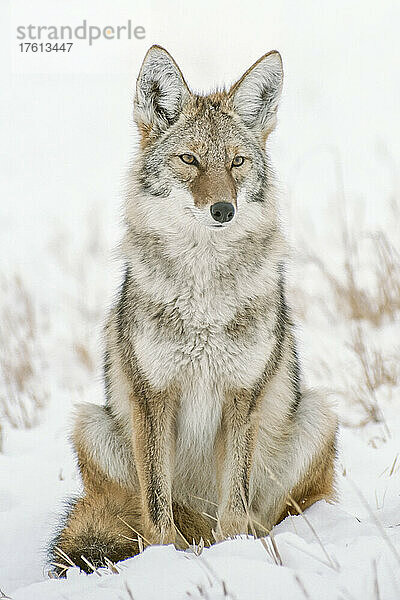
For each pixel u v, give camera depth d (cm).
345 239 1756
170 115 965
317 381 1470
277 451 992
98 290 2083
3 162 3089
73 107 3491
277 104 1002
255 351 907
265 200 957
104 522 904
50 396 1550
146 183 946
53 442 1298
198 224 902
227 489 918
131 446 983
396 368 1465
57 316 1972
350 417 1343
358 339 1514
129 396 941
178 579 695
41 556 937
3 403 1444
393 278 1667
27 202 2775
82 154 3145
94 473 988
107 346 1016
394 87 3234
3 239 2489
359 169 2627
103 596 687
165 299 905
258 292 916
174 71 958
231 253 911
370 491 1041
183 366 909
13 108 3500
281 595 654
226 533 901
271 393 966
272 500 999
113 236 2431
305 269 1923
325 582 669
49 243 2430
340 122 3033
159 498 907
